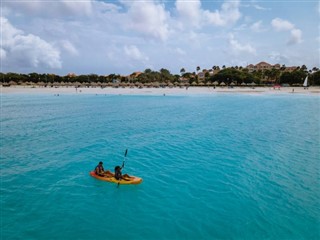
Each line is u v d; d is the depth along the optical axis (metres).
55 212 11.73
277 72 147.62
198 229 10.52
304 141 24.88
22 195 13.30
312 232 10.32
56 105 56.06
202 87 129.25
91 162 18.48
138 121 36.34
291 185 14.58
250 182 14.97
